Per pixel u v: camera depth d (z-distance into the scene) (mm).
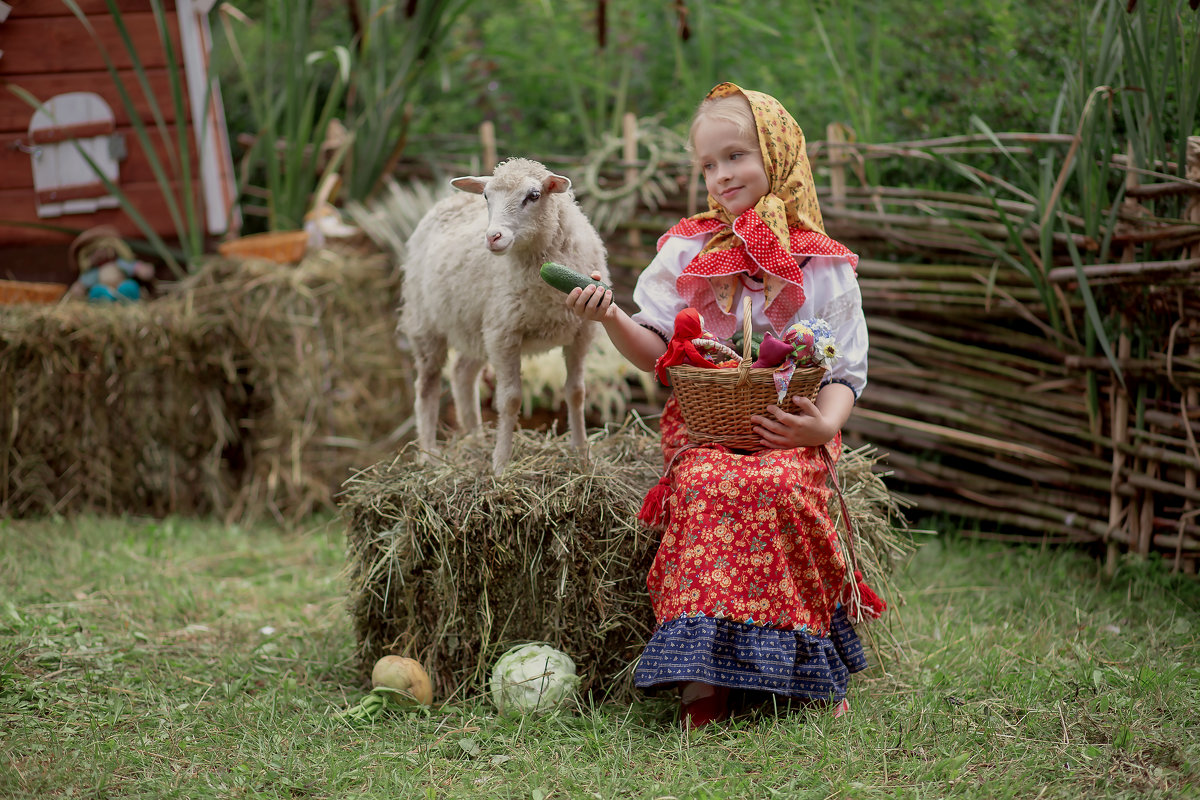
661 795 2051
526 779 2139
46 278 5434
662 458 2920
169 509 4820
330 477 4820
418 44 5742
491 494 2576
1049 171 3842
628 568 2611
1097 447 3928
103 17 5352
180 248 5551
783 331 2566
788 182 2586
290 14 5523
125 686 2713
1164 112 3705
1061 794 2035
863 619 2688
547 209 2494
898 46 5129
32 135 5289
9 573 3650
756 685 2312
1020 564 3824
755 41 6203
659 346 2592
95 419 4680
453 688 2691
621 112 5590
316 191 5859
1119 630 3070
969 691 2570
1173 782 2066
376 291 5020
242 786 2119
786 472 2381
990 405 4168
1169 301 3561
